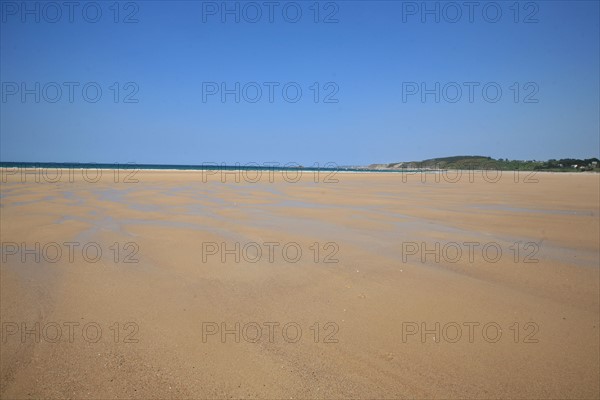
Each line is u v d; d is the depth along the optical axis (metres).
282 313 5.34
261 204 16.12
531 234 10.45
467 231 10.86
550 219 12.91
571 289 6.22
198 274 6.85
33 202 15.01
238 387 3.81
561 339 4.66
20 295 5.87
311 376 3.98
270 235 9.95
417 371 4.06
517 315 5.29
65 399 3.63
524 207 16.17
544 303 5.68
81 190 20.36
